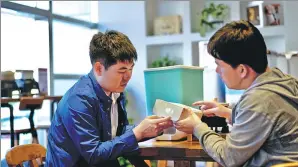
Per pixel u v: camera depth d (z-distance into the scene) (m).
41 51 5.49
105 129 1.64
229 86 1.42
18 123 4.04
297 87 1.40
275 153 1.27
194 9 6.27
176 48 6.54
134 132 1.55
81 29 6.60
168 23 6.39
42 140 4.93
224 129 1.81
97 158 1.49
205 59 2.59
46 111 5.15
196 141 1.73
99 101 1.61
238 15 5.87
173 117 1.56
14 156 1.77
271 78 1.35
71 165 1.58
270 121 1.26
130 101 6.41
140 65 6.46
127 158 1.69
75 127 1.53
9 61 4.95
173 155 1.55
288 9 5.28
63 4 6.10
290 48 5.25
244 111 1.30
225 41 1.36
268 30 5.44
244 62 1.35
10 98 3.60
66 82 6.09
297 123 1.30
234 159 1.30
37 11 5.30
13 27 5.05
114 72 1.57
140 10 6.49
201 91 1.90
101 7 6.84
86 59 6.59
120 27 6.67
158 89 1.81
